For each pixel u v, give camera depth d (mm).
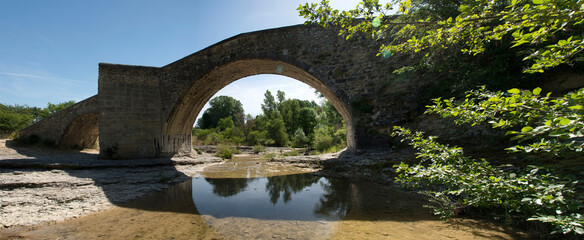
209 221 4441
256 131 40188
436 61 8086
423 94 10117
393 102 10789
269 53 12633
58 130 18203
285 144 36812
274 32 12688
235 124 51250
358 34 11656
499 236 3244
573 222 2035
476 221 3834
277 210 5098
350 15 3154
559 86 6434
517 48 6047
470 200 3211
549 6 1729
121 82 13695
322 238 3533
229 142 34281
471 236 3295
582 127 1705
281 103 58062
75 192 6324
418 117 10117
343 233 3684
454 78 7844
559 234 3018
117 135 13297
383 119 10914
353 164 9727
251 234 3768
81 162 10695
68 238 3734
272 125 38250
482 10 2320
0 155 12898
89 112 17500
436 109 3094
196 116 17609
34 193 6051
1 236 3822
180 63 14359
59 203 5469
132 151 13531
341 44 11844
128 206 5555
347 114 12797
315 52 12117
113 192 6656
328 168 10719
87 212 5035
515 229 3438
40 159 11227
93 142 21734
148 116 14102
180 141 16641
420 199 5328
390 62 10977
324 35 12094
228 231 3914
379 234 3574
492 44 6465
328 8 3172
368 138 11070
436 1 6992
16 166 9172
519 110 2215
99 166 10023
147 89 14227
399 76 10461
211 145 29734
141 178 8562
